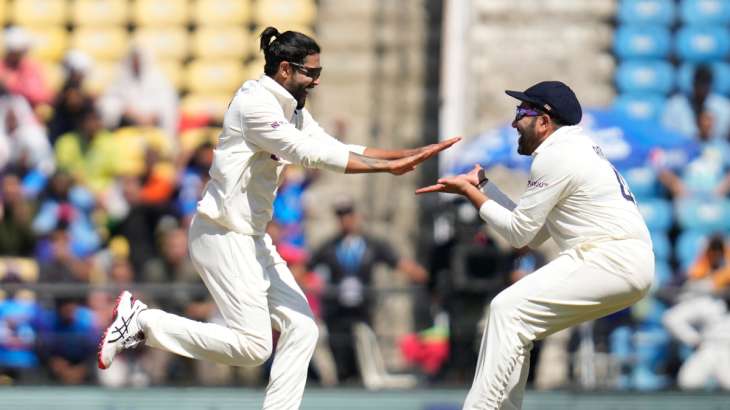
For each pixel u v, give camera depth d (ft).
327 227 149.38
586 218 74.49
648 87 160.45
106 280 137.18
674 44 162.71
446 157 155.53
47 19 166.71
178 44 165.17
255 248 76.54
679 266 146.20
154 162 140.26
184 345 76.74
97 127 149.28
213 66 163.84
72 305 128.67
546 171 74.23
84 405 120.47
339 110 161.68
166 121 155.22
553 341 126.62
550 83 75.56
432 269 125.08
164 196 139.23
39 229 141.69
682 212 147.23
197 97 162.09
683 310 128.98
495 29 161.79
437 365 126.21
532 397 120.47
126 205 138.41
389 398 119.55
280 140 73.20
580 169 73.97
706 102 156.25
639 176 148.05
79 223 142.10
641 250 74.18
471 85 159.02
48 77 162.09
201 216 76.18
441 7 166.50
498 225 75.61
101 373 127.85
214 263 75.66
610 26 163.53
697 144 132.26
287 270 78.43
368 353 126.72
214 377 128.16
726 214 147.54
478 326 122.72
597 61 161.38
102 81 163.22
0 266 139.95
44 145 149.48
